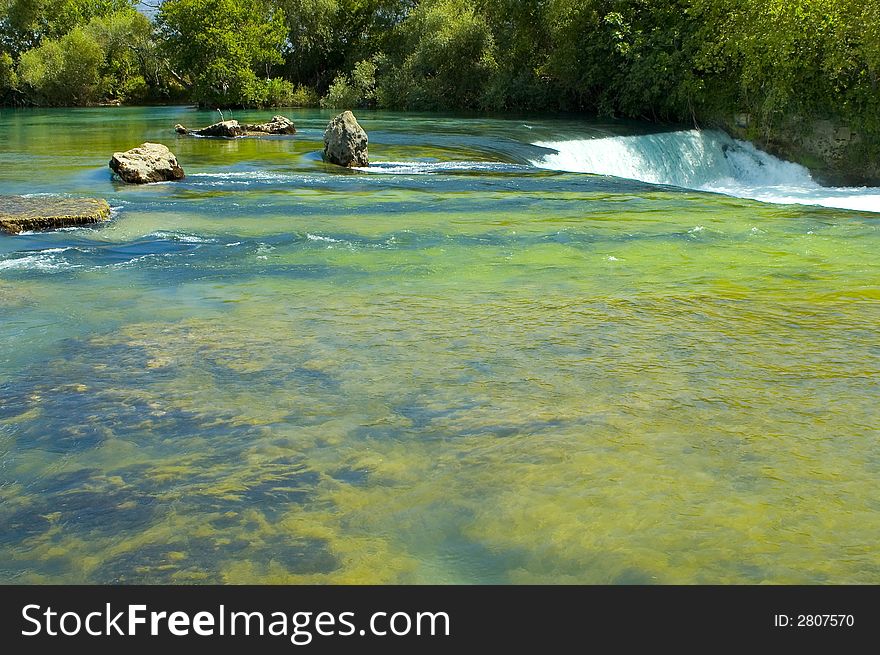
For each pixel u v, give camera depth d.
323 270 7.74
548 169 17.80
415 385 4.78
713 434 4.11
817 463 3.79
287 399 4.57
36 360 5.18
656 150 23.38
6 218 9.42
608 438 4.06
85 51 51.91
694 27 26.59
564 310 6.43
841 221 10.92
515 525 3.26
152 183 13.63
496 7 36.00
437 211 11.29
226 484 3.60
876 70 21.89
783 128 24.50
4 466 3.77
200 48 42.81
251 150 19.31
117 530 3.24
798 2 22.69
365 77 41.94
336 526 3.26
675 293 7.02
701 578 2.93
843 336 5.79
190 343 5.53
